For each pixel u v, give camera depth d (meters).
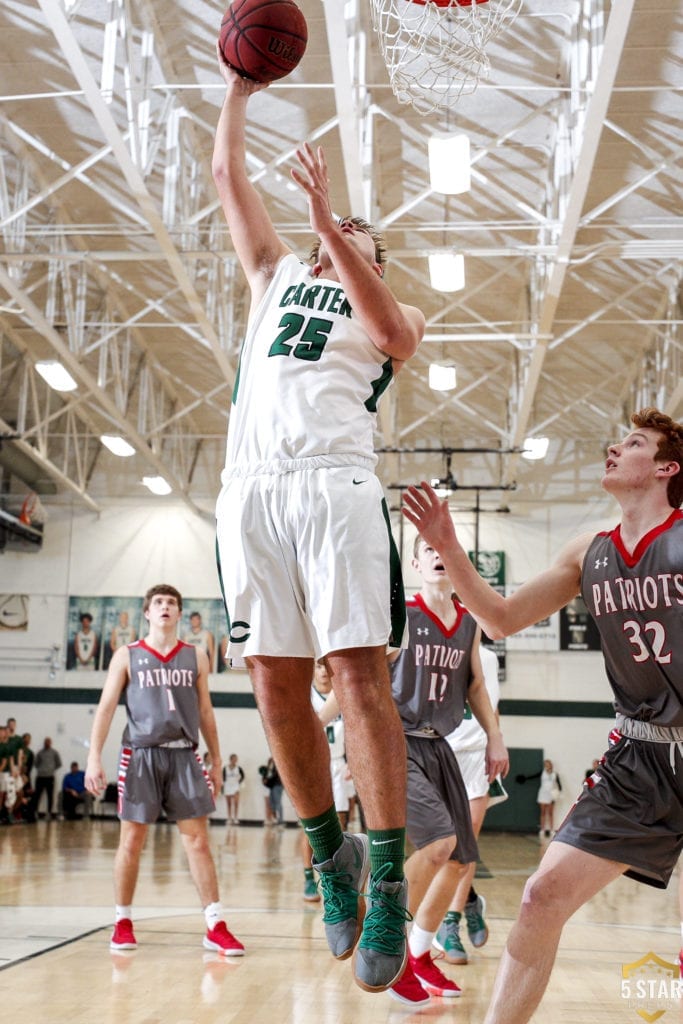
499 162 13.05
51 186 10.77
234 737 22.91
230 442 2.40
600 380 19.78
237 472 2.33
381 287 2.21
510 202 13.94
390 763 2.17
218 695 23.02
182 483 23.06
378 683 2.19
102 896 8.38
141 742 6.00
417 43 5.32
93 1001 4.39
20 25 10.52
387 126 12.21
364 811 2.21
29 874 10.19
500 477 23.06
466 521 23.20
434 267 11.56
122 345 18.14
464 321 17.95
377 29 5.31
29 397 20.61
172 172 11.55
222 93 11.52
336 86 8.80
